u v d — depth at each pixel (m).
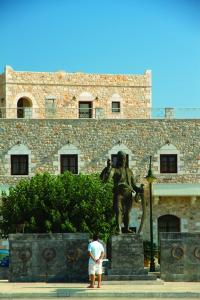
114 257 34.03
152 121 58.66
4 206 51.81
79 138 58.00
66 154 57.88
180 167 58.41
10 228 51.16
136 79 68.38
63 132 57.97
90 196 50.41
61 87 66.75
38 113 64.12
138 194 34.97
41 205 50.53
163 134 58.66
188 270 35.00
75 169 57.78
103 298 29.25
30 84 66.19
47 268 34.69
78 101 67.06
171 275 34.94
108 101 67.56
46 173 51.91
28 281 34.59
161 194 57.31
